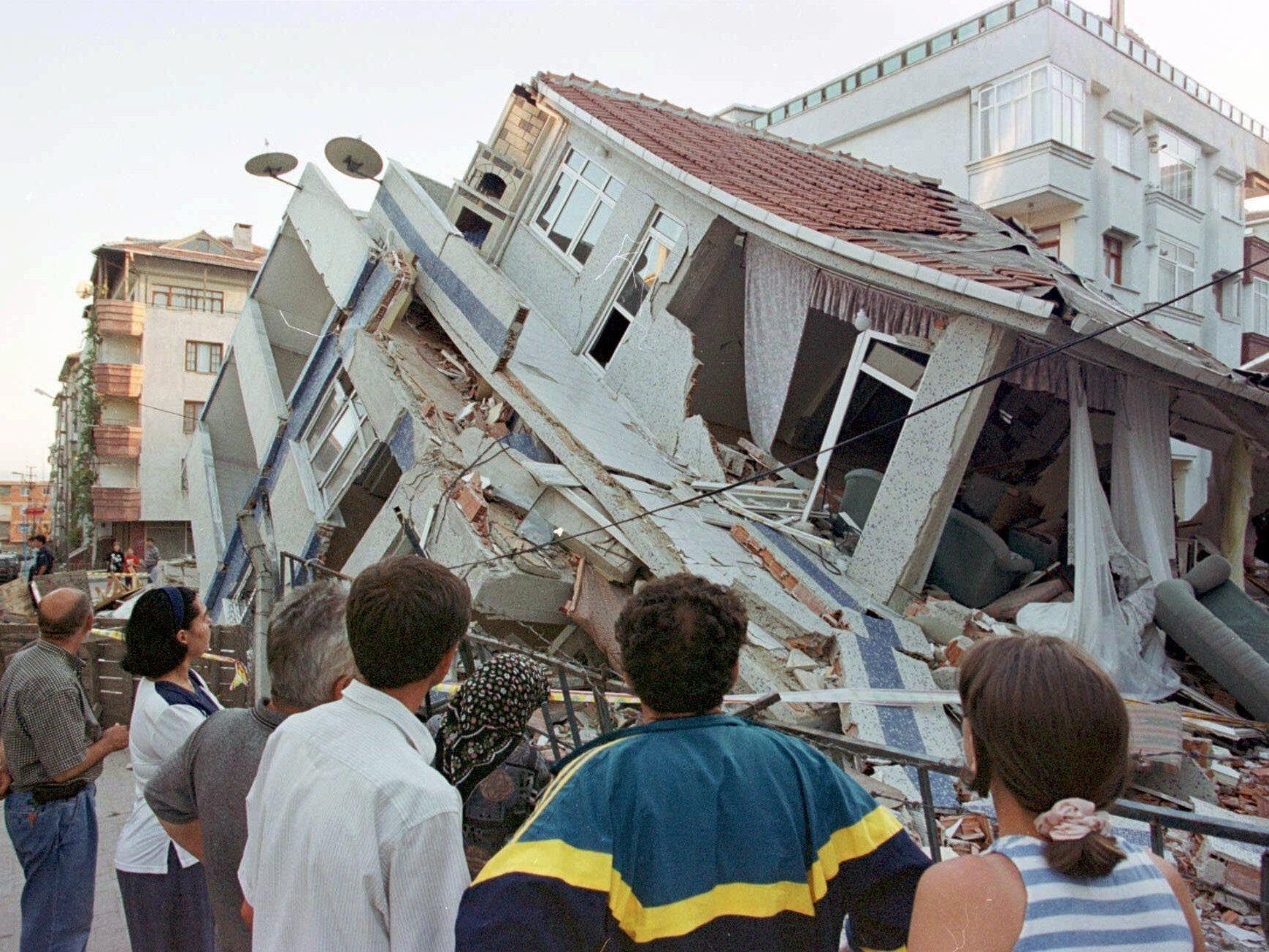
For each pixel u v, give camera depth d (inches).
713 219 398.9
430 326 482.6
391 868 69.5
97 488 1320.1
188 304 1380.4
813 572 316.5
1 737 136.2
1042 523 385.7
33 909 136.7
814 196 431.8
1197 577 324.5
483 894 58.8
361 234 469.4
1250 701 274.1
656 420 406.0
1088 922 53.4
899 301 336.8
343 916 68.4
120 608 568.4
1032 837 57.4
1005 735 57.1
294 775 74.1
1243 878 169.0
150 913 118.6
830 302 366.6
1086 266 734.5
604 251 454.3
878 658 258.7
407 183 483.2
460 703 102.3
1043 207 736.3
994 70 753.6
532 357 421.1
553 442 367.9
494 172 509.0
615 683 263.7
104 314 1328.7
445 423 408.8
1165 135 818.8
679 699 70.2
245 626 346.0
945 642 287.6
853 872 68.1
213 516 615.5
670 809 63.4
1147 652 302.4
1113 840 54.6
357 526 551.5
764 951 62.1
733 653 71.6
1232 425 383.2
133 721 120.6
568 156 491.8
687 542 313.7
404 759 74.3
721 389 463.5
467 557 351.6
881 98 840.3
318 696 95.8
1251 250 906.7
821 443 486.6
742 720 74.2
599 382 437.1
